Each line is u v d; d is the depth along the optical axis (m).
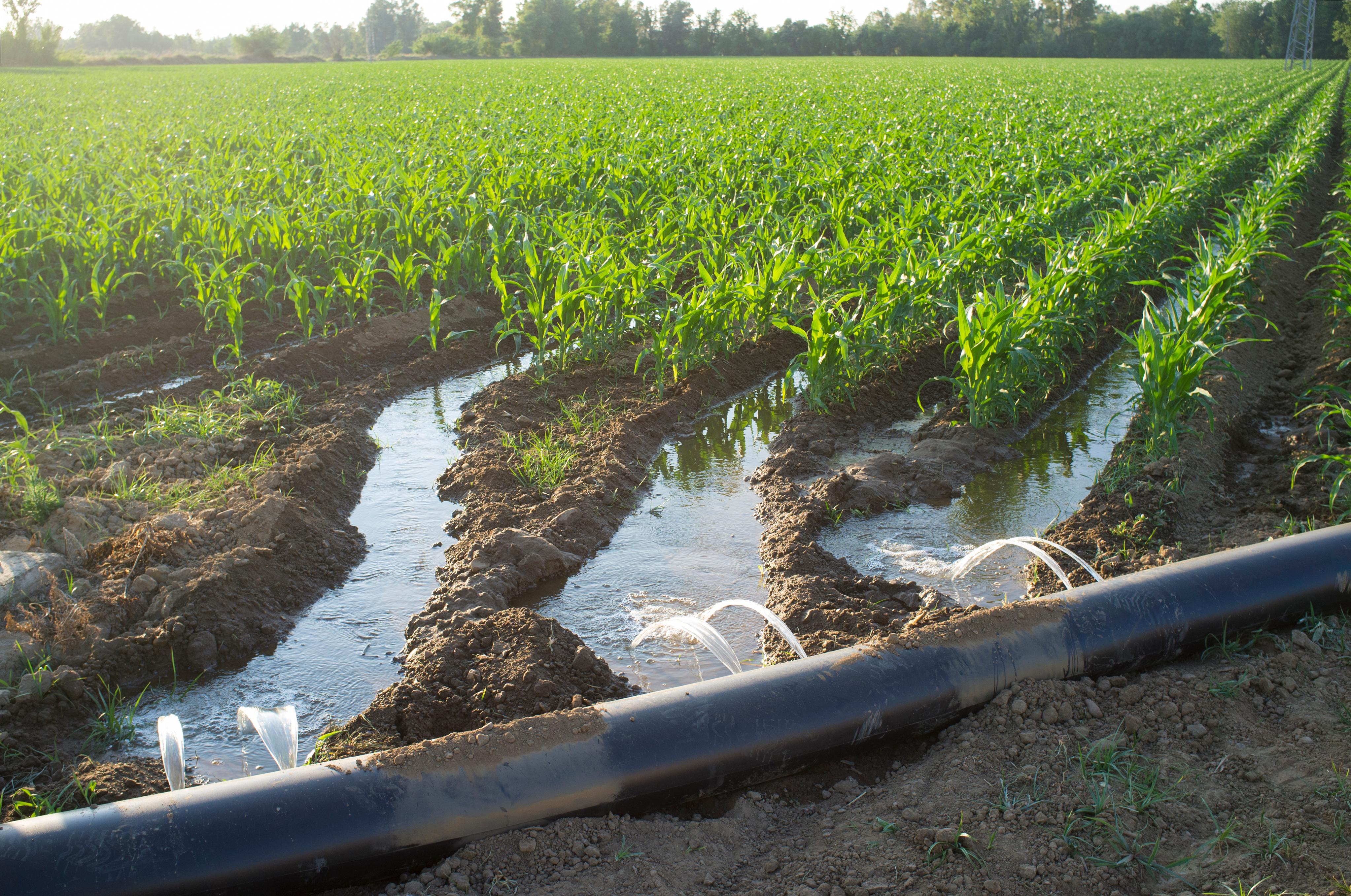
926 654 3.86
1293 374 9.11
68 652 4.49
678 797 3.47
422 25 179.62
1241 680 4.06
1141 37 107.25
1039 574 5.39
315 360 8.95
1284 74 58.81
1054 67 66.50
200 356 9.20
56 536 5.42
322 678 4.62
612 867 3.16
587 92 35.69
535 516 6.11
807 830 3.47
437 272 10.38
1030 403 8.23
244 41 96.62
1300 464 5.98
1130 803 3.38
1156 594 4.24
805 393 8.62
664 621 5.00
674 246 11.09
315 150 17.50
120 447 6.82
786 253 9.34
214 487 6.16
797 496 6.46
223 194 12.52
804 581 5.22
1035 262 12.30
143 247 10.89
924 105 27.64
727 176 13.62
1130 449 6.84
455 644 4.54
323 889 3.08
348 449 7.16
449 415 8.24
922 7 131.62
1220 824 3.31
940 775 3.59
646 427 7.68
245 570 5.18
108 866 2.83
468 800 3.17
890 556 5.78
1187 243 13.91
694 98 31.84
